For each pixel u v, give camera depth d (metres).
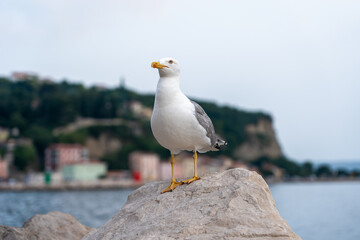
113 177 144.88
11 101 176.75
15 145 147.38
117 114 180.00
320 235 28.50
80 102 179.62
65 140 155.12
